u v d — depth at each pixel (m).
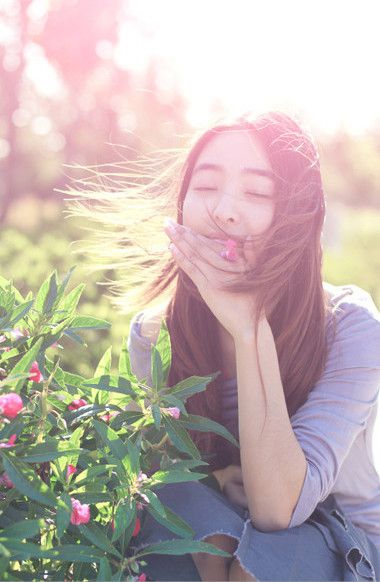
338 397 2.28
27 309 1.92
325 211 2.38
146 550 1.80
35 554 1.60
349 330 2.36
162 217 2.66
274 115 2.35
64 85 27.98
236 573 2.02
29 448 1.68
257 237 2.27
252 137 2.31
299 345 2.31
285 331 2.30
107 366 2.06
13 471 1.64
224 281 2.25
